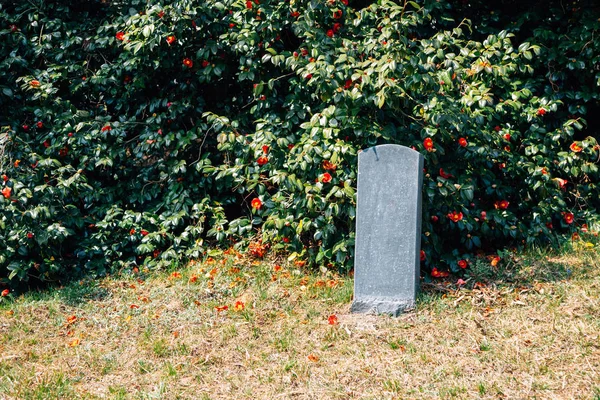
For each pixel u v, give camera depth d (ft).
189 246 22.39
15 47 24.63
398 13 20.11
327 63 19.88
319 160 19.69
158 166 23.43
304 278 20.04
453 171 20.42
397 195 17.49
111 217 22.33
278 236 20.65
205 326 17.26
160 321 17.71
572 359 14.40
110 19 25.80
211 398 13.84
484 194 21.94
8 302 19.75
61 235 20.59
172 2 22.72
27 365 15.71
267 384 14.33
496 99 23.06
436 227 20.77
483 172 20.89
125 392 14.21
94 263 21.75
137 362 15.61
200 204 22.52
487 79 21.76
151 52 22.90
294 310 18.06
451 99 20.03
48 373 15.24
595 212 22.99
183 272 20.98
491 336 15.79
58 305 19.07
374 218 17.65
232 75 24.13
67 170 21.83
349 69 19.81
